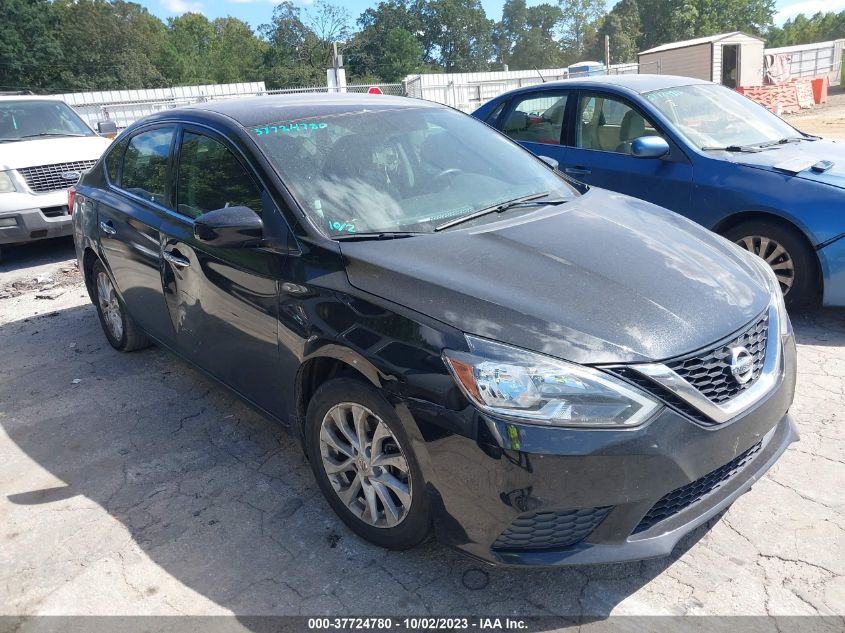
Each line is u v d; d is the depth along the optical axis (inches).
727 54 1159.0
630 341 90.9
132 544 115.7
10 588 107.3
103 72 2930.6
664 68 1190.3
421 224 120.6
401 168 133.1
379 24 4023.1
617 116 225.3
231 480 132.7
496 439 87.0
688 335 93.8
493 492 88.7
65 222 310.8
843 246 175.9
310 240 113.7
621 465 87.0
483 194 133.9
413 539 102.0
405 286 100.7
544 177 148.0
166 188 153.1
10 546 117.3
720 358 95.4
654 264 108.0
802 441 133.8
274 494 127.3
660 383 89.3
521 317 93.2
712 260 114.0
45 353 204.4
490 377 88.0
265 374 123.0
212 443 147.0
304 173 124.4
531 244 112.6
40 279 287.9
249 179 126.7
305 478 132.0
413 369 93.1
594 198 139.9
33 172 308.7
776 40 3553.2
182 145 149.5
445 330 92.9
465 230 118.6
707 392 93.7
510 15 4557.1
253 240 117.0
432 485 94.0
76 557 113.3
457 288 98.4
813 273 185.0
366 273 105.2
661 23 3882.9
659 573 102.9
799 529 109.8
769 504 116.3
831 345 177.3
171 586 105.6
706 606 96.3
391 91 993.5
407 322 96.2
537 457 86.0
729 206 193.6
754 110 231.5
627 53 3966.5
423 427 92.5
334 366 111.4
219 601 102.0
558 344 90.0
